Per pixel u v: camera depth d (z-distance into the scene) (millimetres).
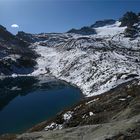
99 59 184625
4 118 86250
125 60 184375
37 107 101438
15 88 149500
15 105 106562
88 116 48281
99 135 23234
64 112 59281
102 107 49938
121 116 35875
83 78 156000
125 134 21328
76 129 27984
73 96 121500
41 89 144000
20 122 81188
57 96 122875
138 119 23750
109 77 129250
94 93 118812
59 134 27781
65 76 180375
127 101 47281
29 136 29000
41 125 58500
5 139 29750
